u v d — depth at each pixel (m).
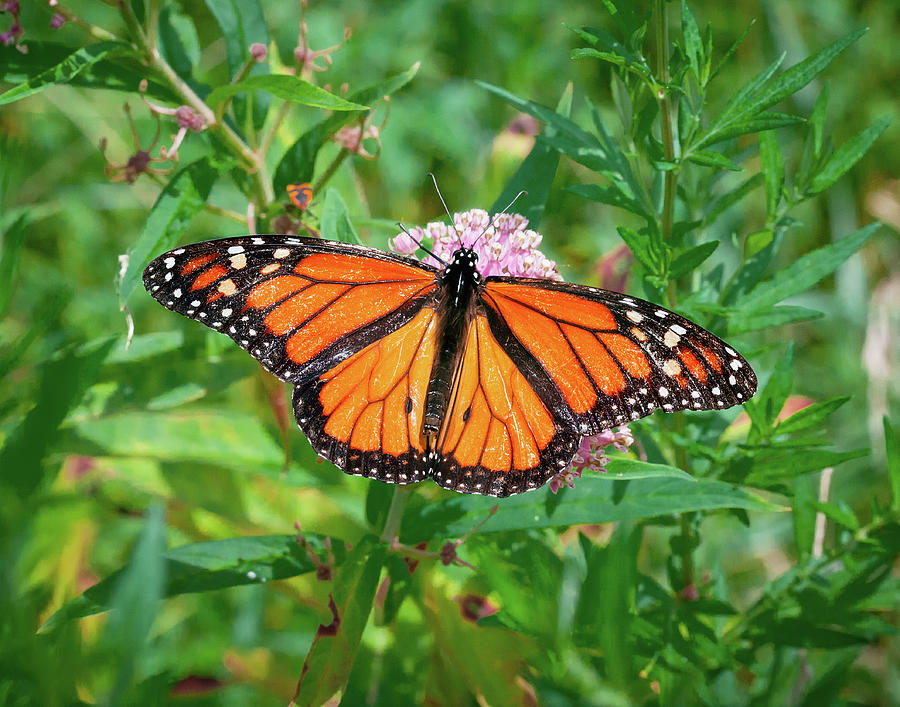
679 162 0.48
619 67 0.49
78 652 0.42
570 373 0.47
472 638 0.50
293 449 0.52
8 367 0.45
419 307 0.47
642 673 0.48
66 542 0.48
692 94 0.49
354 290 0.47
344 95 0.50
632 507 0.47
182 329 0.52
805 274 0.49
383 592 0.50
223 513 0.51
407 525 0.48
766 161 0.49
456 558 0.47
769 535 0.56
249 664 0.51
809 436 0.48
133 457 0.51
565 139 0.49
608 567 0.43
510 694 0.50
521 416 0.47
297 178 0.51
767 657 0.53
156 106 0.49
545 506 0.47
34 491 0.43
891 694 0.52
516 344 0.47
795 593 0.50
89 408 0.51
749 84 0.47
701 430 0.50
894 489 0.49
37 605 0.45
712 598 0.50
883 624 0.49
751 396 0.46
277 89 0.48
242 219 0.51
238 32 0.51
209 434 0.52
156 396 0.51
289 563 0.47
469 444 0.47
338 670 0.46
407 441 0.47
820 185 0.49
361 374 0.47
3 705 0.42
